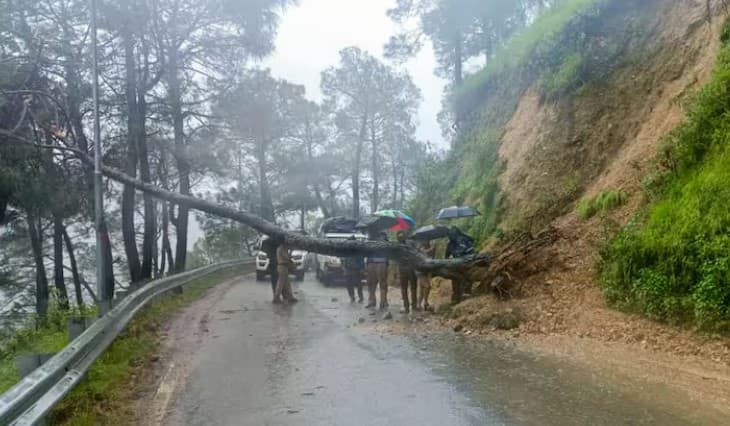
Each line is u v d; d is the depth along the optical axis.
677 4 14.87
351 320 12.56
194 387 7.22
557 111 16.88
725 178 8.95
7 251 27.56
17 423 4.29
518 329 9.96
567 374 7.08
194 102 22.73
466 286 13.34
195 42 21.38
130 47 19.94
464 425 5.44
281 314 13.83
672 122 12.30
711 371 6.76
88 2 18.25
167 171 28.23
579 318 9.59
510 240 13.68
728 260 7.84
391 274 21.73
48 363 5.42
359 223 16.83
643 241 9.47
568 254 11.52
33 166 17.94
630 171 12.41
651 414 5.53
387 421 5.64
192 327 12.07
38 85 17.78
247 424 5.75
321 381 7.25
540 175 15.95
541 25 21.41
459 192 21.84
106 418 6.11
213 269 25.59
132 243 21.11
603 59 16.16
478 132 24.55
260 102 25.77
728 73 10.27
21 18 17.48
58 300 16.47
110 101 20.48
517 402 6.06
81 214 22.11
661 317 8.50
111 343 8.79
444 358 8.28
